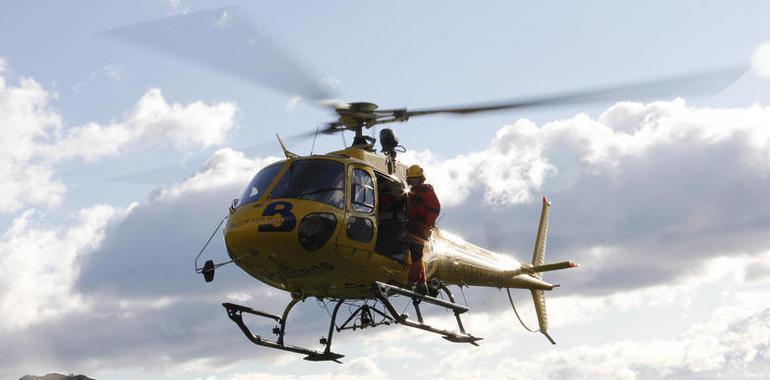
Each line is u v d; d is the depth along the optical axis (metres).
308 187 17.84
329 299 20.44
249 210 17.80
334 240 17.84
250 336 19.55
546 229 29.81
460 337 20.72
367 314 20.27
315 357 20.48
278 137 19.45
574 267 24.38
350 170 18.39
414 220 19.27
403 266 19.50
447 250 21.77
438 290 21.31
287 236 17.38
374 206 18.69
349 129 20.27
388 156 19.89
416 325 19.16
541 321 28.92
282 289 19.81
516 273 24.89
